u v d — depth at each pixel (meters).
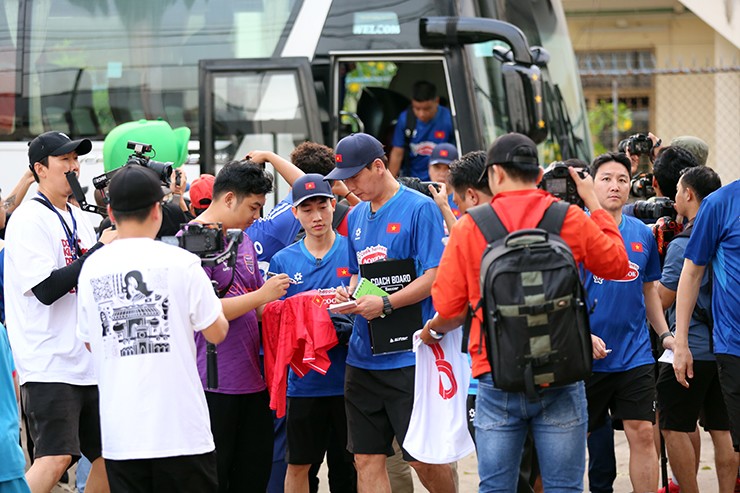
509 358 4.95
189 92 11.07
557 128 11.95
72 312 6.29
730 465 7.18
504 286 4.94
